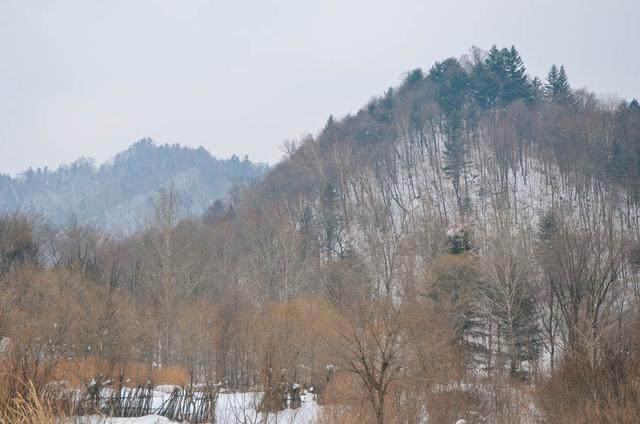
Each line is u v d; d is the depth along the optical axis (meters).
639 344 16.80
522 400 23.16
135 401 19.59
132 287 40.78
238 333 21.53
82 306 30.38
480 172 80.31
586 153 76.19
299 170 78.38
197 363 25.25
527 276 35.97
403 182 83.44
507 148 83.94
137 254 46.12
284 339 22.34
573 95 99.94
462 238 41.12
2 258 39.41
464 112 94.69
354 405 16.81
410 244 38.06
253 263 44.31
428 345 19.81
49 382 11.75
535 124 88.38
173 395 19.47
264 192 78.69
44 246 48.41
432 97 102.19
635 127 80.31
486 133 91.12
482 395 22.41
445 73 111.44
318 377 21.41
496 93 99.38
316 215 61.66
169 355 29.80
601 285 25.11
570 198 69.62
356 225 57.09
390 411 16.73
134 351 28.19
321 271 40.12
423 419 18.72
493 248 38.03
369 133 96.56
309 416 17.59
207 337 25.17
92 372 19.58
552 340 29.03
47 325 25.14
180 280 39.81
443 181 81.50
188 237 48.81
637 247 37.56
